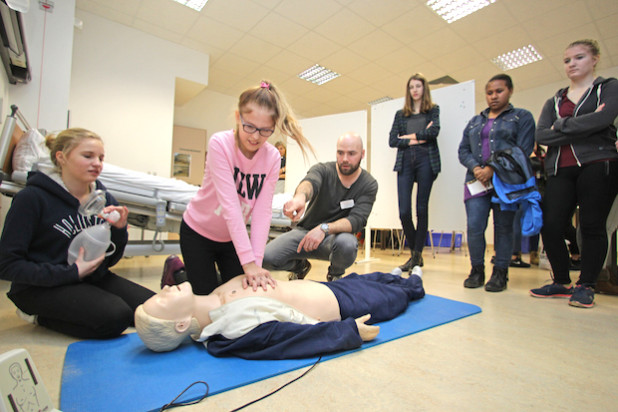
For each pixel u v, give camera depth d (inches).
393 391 29.2
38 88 107.0
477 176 81.1
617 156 63.9
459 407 26.8
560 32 165.3
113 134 161.3
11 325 48.3
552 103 73.9
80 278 43.9
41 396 21.4
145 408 25.2
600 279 77.5
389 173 133.2
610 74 198.4
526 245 207.0
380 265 126.6
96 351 37.4
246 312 37.3
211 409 25.7
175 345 37.1
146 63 169.9
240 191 46.5
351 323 39.6
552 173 71.4
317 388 29.5
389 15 154.6
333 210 71.3
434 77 217.8
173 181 91.9
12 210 41.1
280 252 67.7
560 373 33.7
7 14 66.6
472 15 153.6
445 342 42.2
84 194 48.1
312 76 223.9
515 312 58.2
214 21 160.2
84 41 154.1
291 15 155.2
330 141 150.2
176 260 63.7
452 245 210.5
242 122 40.1
